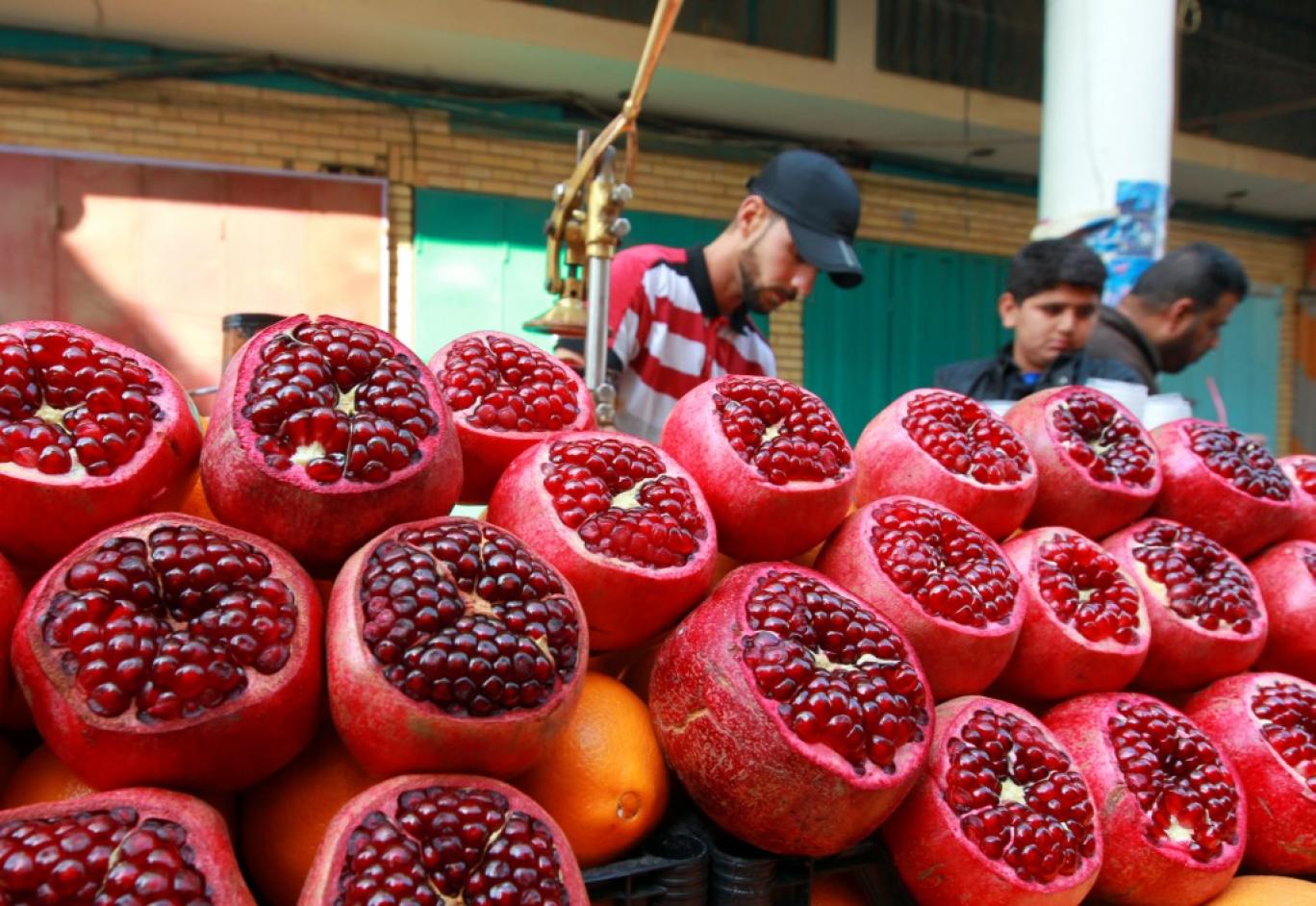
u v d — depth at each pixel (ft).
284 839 2.93
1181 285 9.55
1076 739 3.84
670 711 3.33
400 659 2.66
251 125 14.40
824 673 3.19
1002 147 18.86
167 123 14.02
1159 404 6.13
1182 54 20.63
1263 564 4.87
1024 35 18.52
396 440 3.06
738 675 3.13
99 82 13.56
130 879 2.27
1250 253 24.58
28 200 13.46
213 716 2.56
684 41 15.19
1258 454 5.03
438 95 15.28
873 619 3.49
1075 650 3.95
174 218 14.11
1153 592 4.37
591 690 3.37
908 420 4.53
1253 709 4.13
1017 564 4.21
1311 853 3.89
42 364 3.03
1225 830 3.70
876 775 3.09
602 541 3.39
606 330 5.71
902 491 4.39
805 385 18.62
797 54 16.40
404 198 15.29
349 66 14.83
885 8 17.06
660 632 3.62
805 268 8.02
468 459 3.91
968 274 20.22
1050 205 12.48
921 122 17.72
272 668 2.69
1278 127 22.21
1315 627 4.55
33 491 2.82
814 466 3.88
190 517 2.89
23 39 13.39
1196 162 20.59
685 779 3.30
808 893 3.30
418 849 2.50
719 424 3.95
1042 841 3.31
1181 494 4.85
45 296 13.64
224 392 3.09
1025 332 9.14
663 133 16.88
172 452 3.12
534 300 16.21
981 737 3.50
